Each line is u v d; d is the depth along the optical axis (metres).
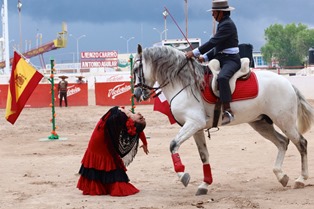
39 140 22.67
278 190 12.06
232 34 11.71
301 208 10.20
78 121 31.06
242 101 11.78
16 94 18.38
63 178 14.19
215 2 11.80
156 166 15.65
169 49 11.80
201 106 11.68
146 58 11.84
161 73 11.76
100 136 11.83
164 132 24.81
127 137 11.94
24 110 39.44
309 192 11.67
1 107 42.47
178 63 11.70
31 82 18.41
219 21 11.91
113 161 11.89
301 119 12.55
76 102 43.28
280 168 12.38
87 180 12.01
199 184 13.03
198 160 16.52
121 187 11.83
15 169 15.75
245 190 12.18
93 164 11.93
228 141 20.69
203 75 11.76
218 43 11.66
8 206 11.09
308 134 21.80
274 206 10.44
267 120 12.54
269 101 12.07
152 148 19.34
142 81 11.95
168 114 13.88
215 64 11.75
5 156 18.56
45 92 42.53
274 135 12.66
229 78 11.60
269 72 12.32
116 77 62.78
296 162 15.59
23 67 18.44
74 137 23.70
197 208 10.47
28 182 13.70
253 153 17.58
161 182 13.38
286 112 12.12
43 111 38.09
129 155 12.23
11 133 25.94
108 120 11.80
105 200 11.42
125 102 42.38
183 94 11.65
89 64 113.44
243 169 14.87
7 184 13.48
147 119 30.92
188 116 11.57
